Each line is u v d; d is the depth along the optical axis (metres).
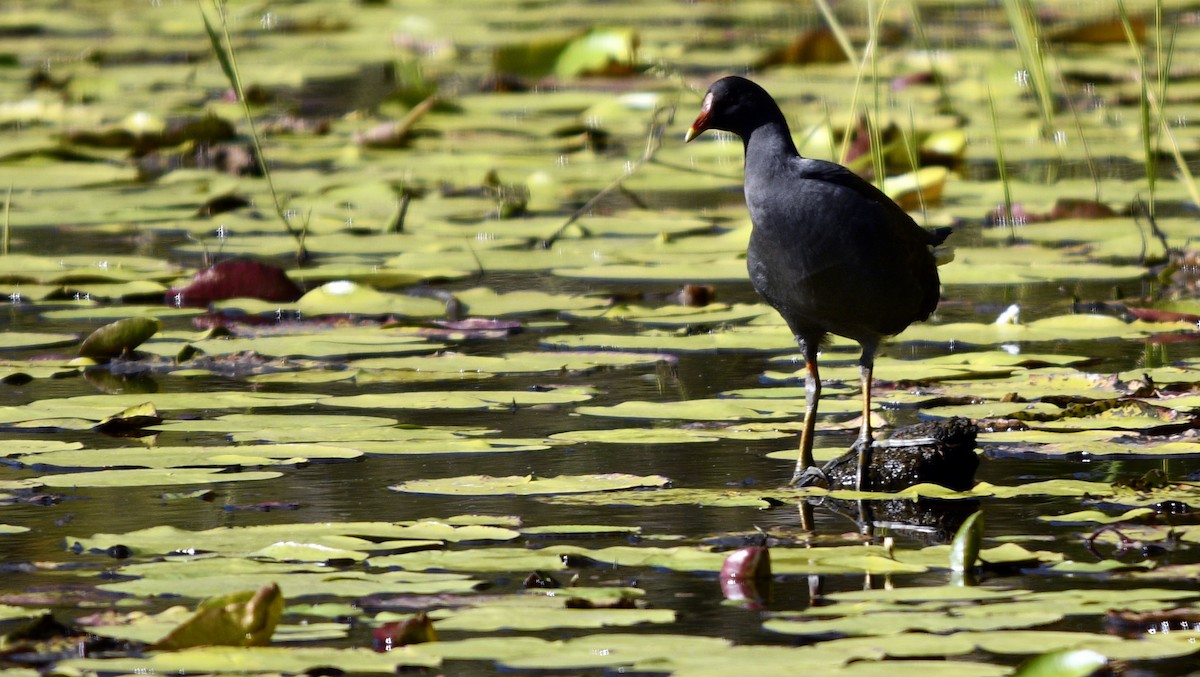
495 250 14.59
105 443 8.53
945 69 25.23
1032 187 17.41
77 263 13.82
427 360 10.56
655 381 10.16
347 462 8.31
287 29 32.16
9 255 14.15
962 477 7.93
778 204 8.12
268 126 21.48
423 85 22.77
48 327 11.75
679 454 8.52
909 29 29.31
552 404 9.55
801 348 8.46
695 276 13.23
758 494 7.68
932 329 11.30
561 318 12.21
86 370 10.44
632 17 33.56
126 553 6.58
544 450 8.57
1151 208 13.94
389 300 12.45
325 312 12.17
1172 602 5.77
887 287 8.09
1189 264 13.61
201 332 11.41
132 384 10.01
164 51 29.22
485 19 33.47
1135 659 5.09
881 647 5.23
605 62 24.73
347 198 17.16
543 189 17.86
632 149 20.62
